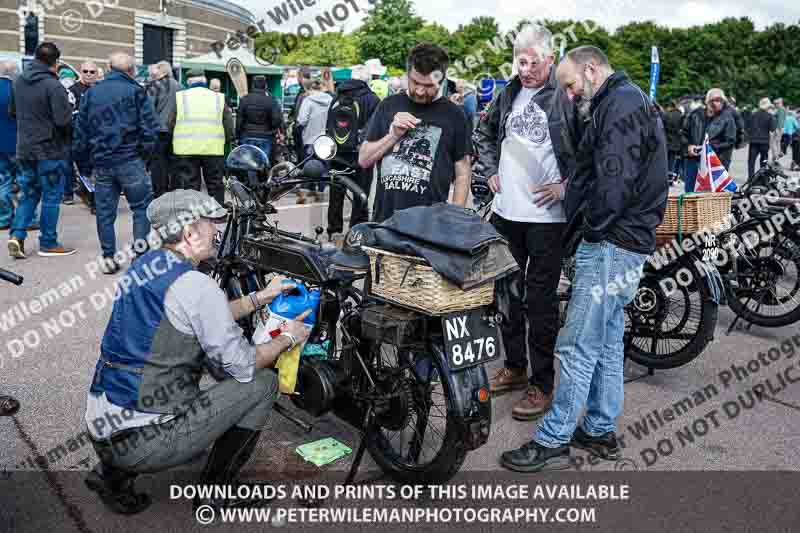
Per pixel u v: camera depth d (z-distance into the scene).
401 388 3.02
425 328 2.89
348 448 3.43
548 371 3.85
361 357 3.09
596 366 3.38
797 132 17.38
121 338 2.65
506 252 2.89
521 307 4.03
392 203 3.89
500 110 3.96
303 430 3.54
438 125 3.82
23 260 6.61
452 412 2.83
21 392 3.90
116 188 6.23
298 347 3.06
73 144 6.15
